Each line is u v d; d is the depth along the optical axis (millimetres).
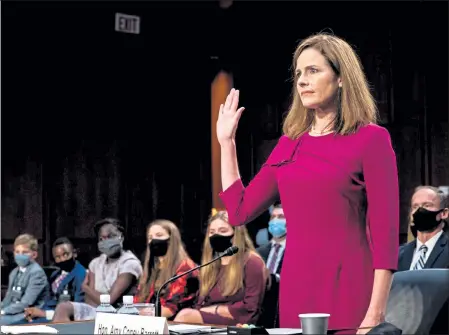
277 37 5734
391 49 4902
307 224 3008
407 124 4777
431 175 4719
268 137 5484
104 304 2646
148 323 2072
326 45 2977
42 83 6906
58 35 6965
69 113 7000
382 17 4977
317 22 5379
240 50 6074
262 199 3080
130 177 7043
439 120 4750
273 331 2324
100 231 5535
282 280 3125
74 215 6941
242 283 4324
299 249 3039
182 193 6828
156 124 7043
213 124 6570
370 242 2906
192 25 6641
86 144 7047
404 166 4730
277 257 4734
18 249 5969
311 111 3047
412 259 4234
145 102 7125
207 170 6707
